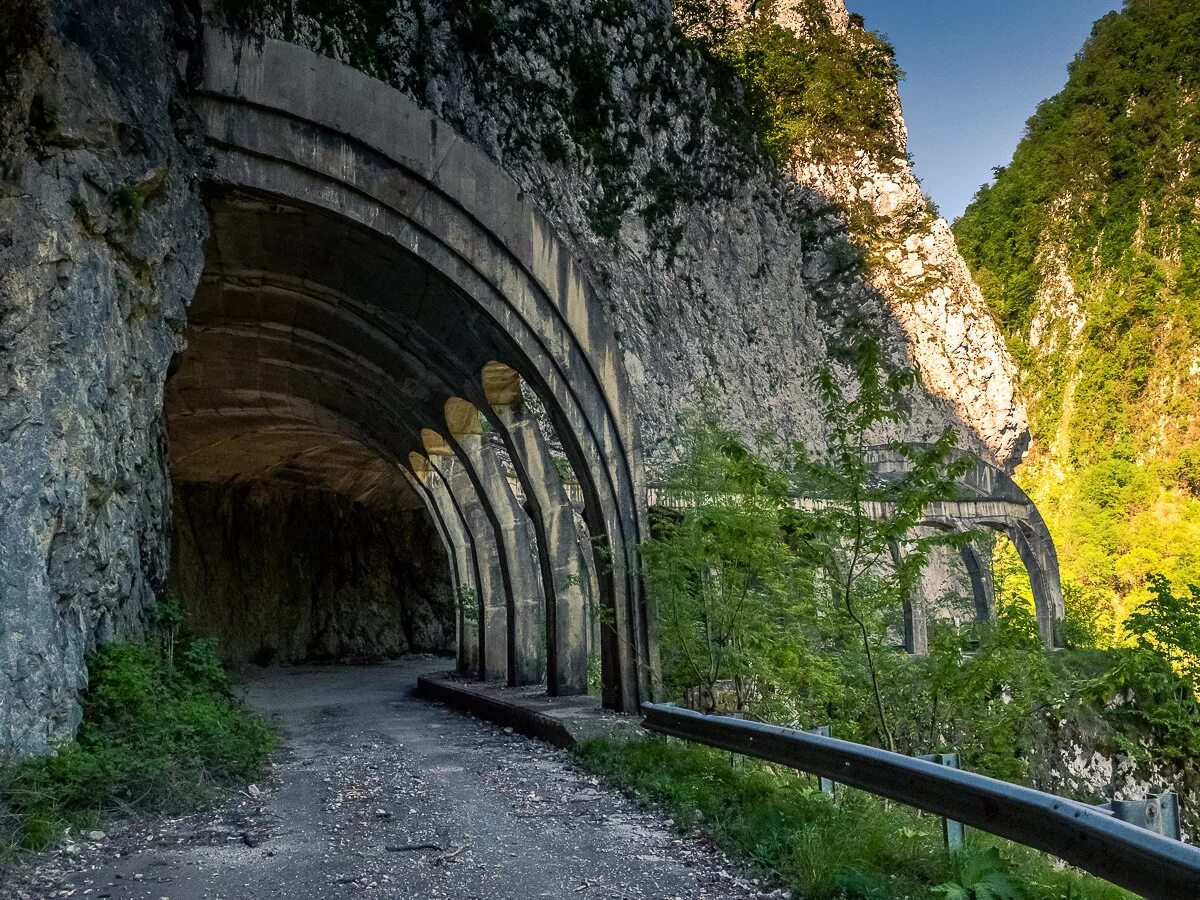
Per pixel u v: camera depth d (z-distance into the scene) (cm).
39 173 738
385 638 3275
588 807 728
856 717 1238
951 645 1033
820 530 912
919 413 5212
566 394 1197
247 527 3033
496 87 3475
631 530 1229
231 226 1120
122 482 876
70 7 787
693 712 843
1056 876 500
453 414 1598
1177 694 1783
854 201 5612
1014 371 5791
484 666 1819
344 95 1043
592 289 1227
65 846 574
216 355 1581
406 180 1088
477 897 495
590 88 3853
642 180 3984
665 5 4484
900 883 484
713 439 1231
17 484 686
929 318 5497
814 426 4559
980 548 2712
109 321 816
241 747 852
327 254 1195
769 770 825
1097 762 1753
